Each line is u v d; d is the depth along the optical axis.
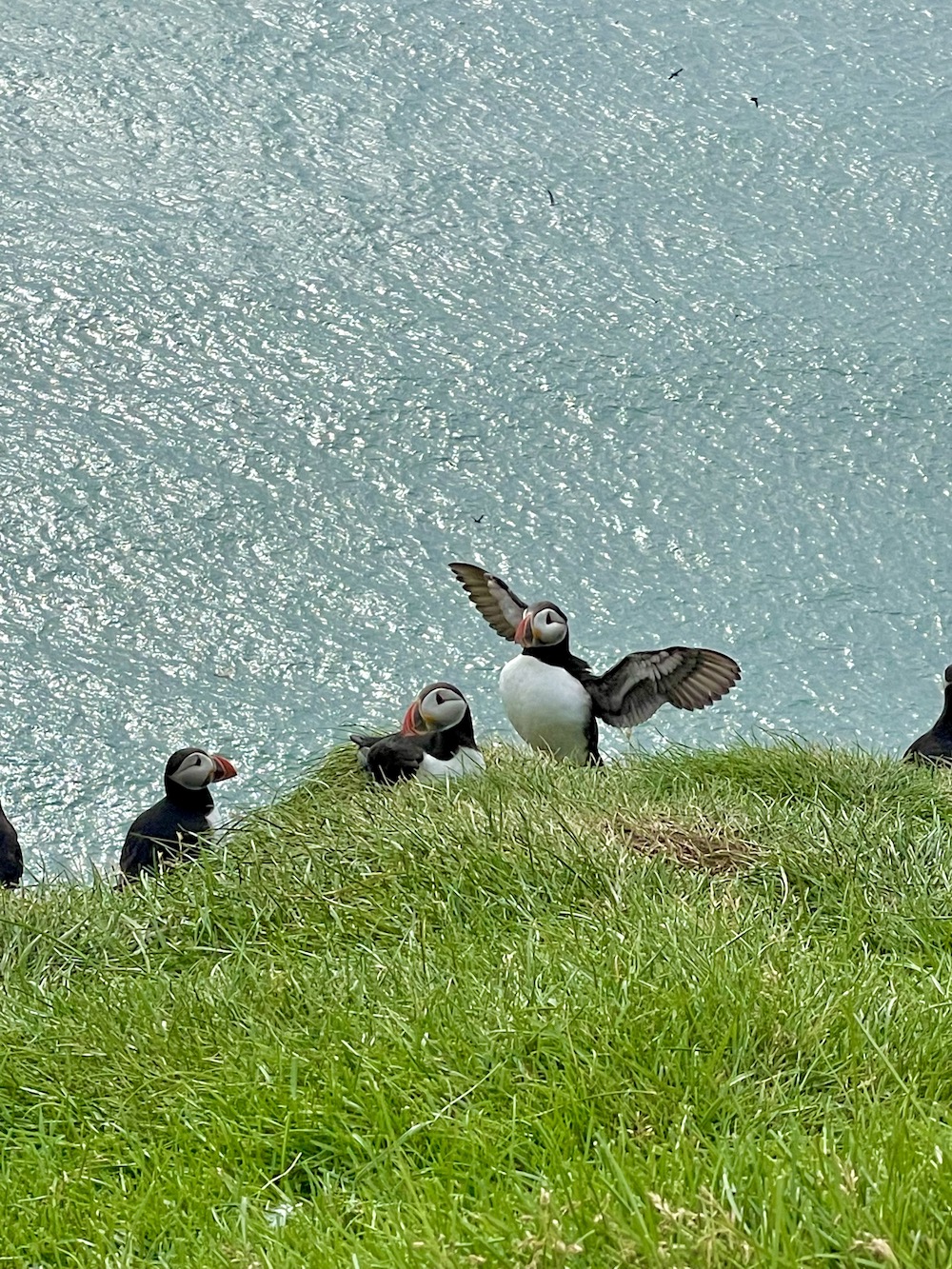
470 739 10.93
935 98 31.05
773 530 21.58
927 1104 5.16
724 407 23.94
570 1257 4.09
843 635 19.55
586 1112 5.17
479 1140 5.01
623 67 31.72
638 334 25.52
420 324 25.70
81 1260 4.68
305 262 26.92
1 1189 5.14
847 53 32.19
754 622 19.83
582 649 19.20
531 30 32.75
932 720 17.86
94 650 19.41
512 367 24.78
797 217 28.12
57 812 16.55
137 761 17.48
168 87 30.95
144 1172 5.17
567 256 27.23
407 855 7.77
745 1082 5.38
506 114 30.55
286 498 22.20
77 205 27.95
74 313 25.52
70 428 23.36
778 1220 4.02
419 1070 5.51
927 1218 4.10
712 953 6.22
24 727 18.00
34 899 8.02
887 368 24.83
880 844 8.30
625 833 8.30
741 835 8.52
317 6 33.25
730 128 30.23
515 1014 5.75
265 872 7.93
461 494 22.31
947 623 19.83
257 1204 4.88
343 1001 6.18
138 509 21.92
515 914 7.32
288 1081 5.58
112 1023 6.26
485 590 13.56
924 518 21.83
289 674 19.05
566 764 10.37
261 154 29.31
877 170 29.20
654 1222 4.12
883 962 6.66
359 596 20.48
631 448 23.16
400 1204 4.54
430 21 32.97
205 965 7.00
